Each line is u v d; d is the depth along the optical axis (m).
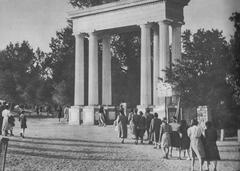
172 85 24.55
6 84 33.75
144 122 23.77
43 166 15.61
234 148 18.94
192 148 15.42
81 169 15.24
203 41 22.66
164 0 37.47
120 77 51.72
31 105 39.00
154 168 15.78
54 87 41.69
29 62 35.44
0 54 32.94
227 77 20.66
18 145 21.02
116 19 40.94
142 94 38.50
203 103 22.06
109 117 40.84
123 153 19.45
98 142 23.70
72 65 43.44
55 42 43.06
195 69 22.91
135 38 52.09
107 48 44.16
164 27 37.69
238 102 20.62
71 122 40.84
